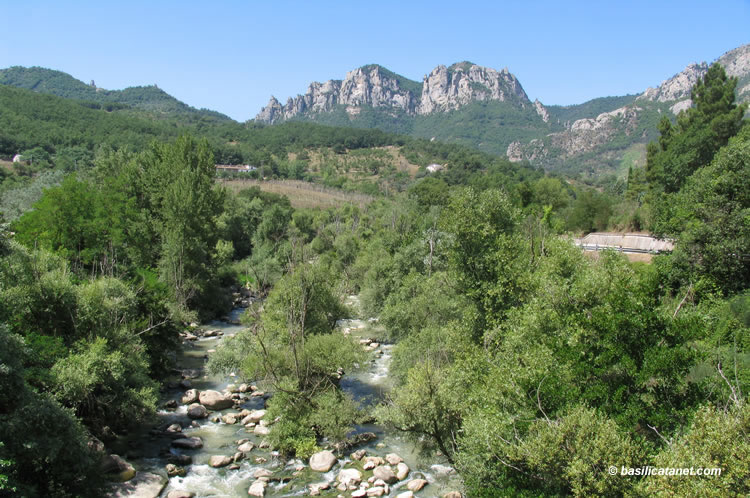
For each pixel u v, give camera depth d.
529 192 90.75
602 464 13.04
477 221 30.69
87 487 19.11
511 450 14.77
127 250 52.09
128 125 173.38
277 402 26.81
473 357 22.38
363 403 31.19
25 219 44.94
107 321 27.28
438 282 35.41
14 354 17.62
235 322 53.91
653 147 73.50
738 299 26.03
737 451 11.07
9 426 16.45
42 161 117.69
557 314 20.77
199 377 36.25
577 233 72.06
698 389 15.78
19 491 15.77
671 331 16.62
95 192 52.72
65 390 21.12
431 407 21.03
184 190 55.03
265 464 24.28
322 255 72.38
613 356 16.58
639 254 52.62
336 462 24.61
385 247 65.31
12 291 23.66
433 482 22.58
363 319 50.31
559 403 16.31
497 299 28.08
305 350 28.80
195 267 54.16
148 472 22.17
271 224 93.06
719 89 62.19
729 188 31.52
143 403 25.27
